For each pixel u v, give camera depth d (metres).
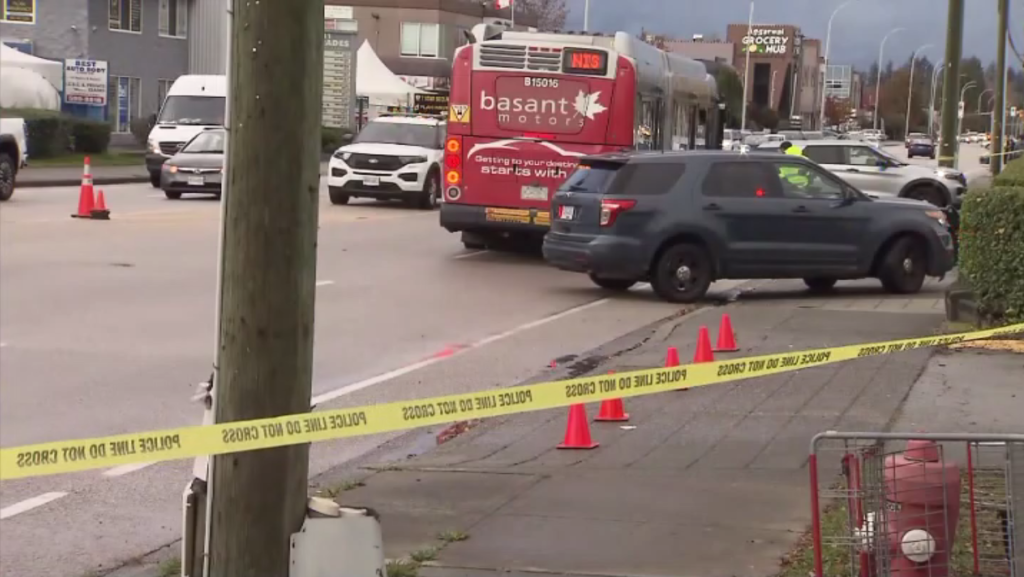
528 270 48.81
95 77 122.31
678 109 59.56
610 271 40.72
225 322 12.12
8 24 126.75
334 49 133.50
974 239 32.09
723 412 24.33
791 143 78.56
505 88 49.47
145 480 20.36
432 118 78.94
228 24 11.85
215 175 73.88
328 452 22.45
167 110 88.69
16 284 39.84
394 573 14.84
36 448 10.98
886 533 12.69
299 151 11.99
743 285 46.75
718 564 15.15
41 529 17.80
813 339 33.03
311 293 12.37
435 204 75.62
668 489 18.78
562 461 20.89
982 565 13.23
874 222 42.41
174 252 48.62
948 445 15.49
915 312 38.34
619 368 29.53
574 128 49.12
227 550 12.34
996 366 28.09
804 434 22.28
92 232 54.62
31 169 96.31
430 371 29.31
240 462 12.26
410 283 44.25
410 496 18.67
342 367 29.62
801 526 16.66
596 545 16.02
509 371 29.39
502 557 15.57
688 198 40.81
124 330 32.88
